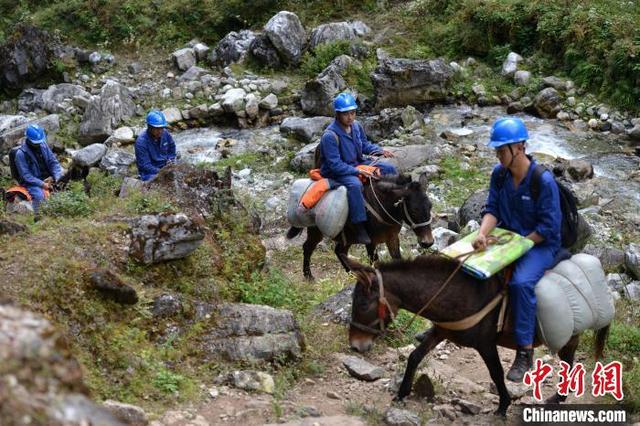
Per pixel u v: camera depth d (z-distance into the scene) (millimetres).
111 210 7422
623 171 13102
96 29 19922
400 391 6039
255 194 13094
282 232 11484
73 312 5895
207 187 7883
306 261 9461
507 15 17000
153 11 20172
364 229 8781
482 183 12656
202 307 6660
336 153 8734
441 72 15914
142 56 19234
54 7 20594
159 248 6762
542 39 16578
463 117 15461
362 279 5520
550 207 5582
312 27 18844
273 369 6375
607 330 6105
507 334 5730
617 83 15273
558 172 12906
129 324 6176
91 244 6637
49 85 18531
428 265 5617
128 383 5719
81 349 5742
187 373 6094
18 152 10602
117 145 15750
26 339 3213
